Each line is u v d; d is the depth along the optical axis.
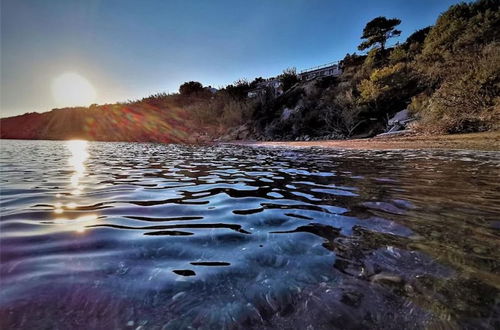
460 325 1.12
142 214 2.75
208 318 1.19
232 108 34.62
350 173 5.21
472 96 14.72
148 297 1.33
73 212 2.82
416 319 1.16
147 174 5.67
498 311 1.19
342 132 21.91
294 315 1.20
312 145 15.63
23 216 2.67
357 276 1.51
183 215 2.71
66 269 1.60
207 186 4.24
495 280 1.43
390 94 21.52
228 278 1.50
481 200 3.06
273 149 13.82
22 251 1.85
